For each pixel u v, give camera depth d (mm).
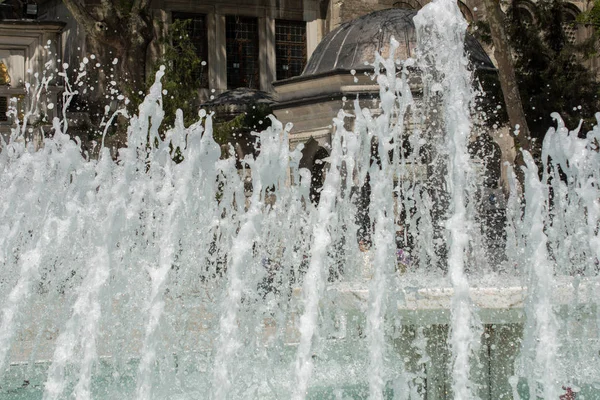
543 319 7566
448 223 7941
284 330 9531
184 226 9266
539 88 31562
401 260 10398
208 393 8367
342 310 8008
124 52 29344
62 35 37188
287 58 40031
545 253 7754
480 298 7473
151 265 9734
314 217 9820
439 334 7719
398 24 25453
